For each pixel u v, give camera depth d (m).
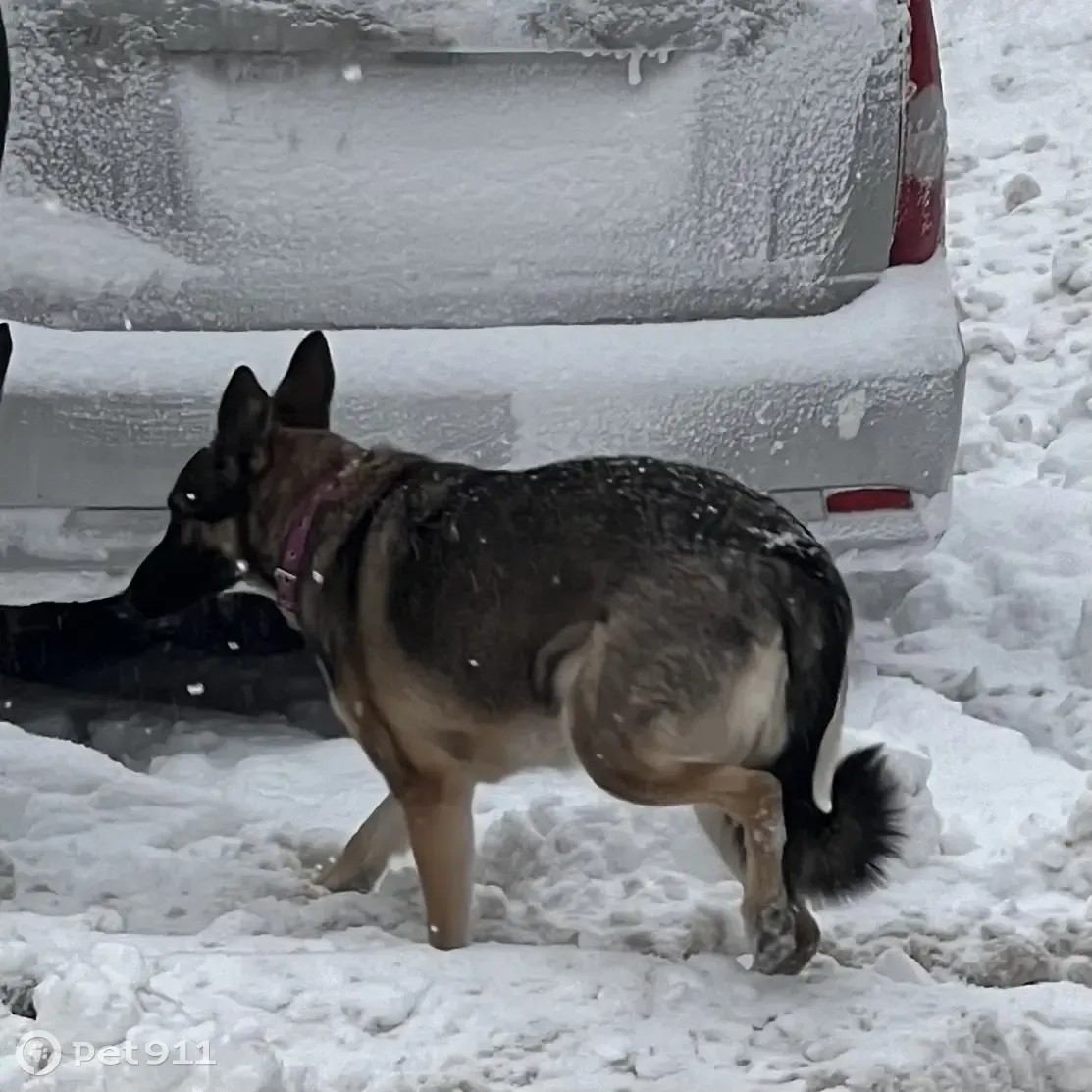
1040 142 11.20
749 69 5.09
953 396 5.14
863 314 5.16
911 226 5.20
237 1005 4.10
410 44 5.00
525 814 4.85
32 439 4.98
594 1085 3.98
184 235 5.04
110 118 5.00
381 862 4.70
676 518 4.31
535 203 5.08
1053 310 8.64
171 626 5.29
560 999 4.18
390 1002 4.13
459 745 4.41
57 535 5.03
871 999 4.23
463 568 4.37
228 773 5.12
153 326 5.05
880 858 4.29
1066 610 5.79
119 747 5.29
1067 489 6.60
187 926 4.52
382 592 4.42
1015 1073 4.11
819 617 4.31
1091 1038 4.16
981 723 5.30
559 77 5.06
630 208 5.10
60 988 4.04
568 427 5.04
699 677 4.28
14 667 5.36
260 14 4.98
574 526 4.33
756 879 4.30
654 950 4.47
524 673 4.35
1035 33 13.27
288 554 4.52
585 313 5.12
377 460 4.53
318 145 5.04
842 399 5.09
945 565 6.04
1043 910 4.62
